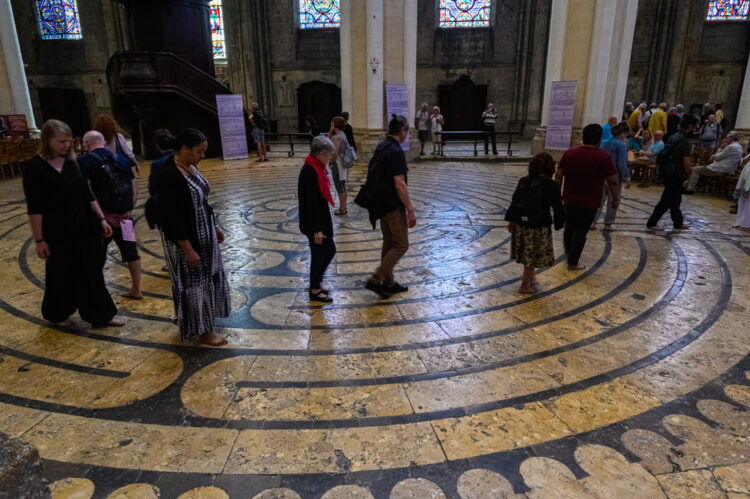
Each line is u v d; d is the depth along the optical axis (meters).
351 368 3.11
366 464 2.28
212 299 3.29
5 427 2.51
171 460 2.29
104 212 3.84
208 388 2.88
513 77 23.39
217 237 3.39
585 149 4.61
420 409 2.69
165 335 3.55
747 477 2.18
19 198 8.80
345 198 7.45
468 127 24.23
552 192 3.99
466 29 23.28
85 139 3.79
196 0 15.40
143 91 13.28
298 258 5.35
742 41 21.52
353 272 4.90
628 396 2.80
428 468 2.25
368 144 13.38
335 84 23.86
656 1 21.58
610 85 12.82
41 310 3.91
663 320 3.79
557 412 2.66
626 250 5.59
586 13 12.05
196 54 15.73
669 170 6.12
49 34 24.95
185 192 2.91
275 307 4.07
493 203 8.22
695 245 5.79
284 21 23.30
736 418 2.60
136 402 2.74
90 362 3.16
